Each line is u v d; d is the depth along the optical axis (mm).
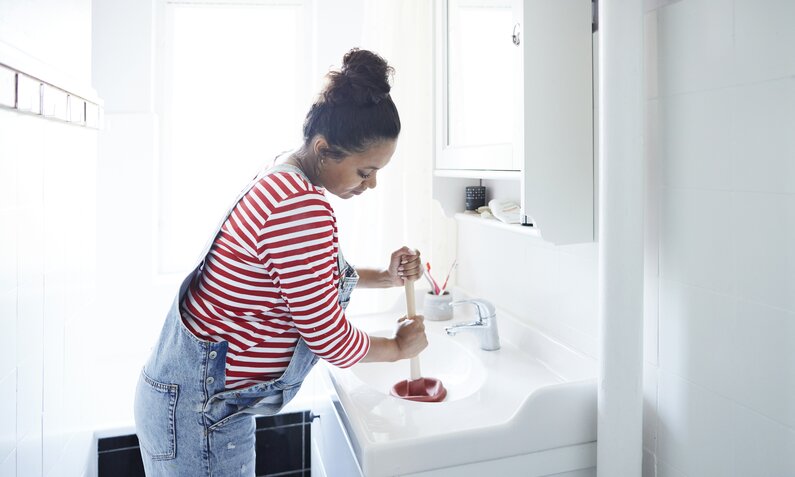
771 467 792
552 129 1094
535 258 1437
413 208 1866
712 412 890
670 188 957
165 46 2246
